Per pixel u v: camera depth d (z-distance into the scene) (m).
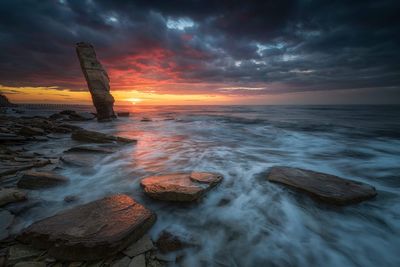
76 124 24.52
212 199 4.98
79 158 8.02
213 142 12.92
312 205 4.69
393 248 3.47
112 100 28.53
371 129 18.11
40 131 14.34
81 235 3.20
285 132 17.09
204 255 3.25
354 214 4.37
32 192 5.09
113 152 9.61
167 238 3.60
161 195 4.75
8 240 3.33
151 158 8.72
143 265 2.95
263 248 3.43
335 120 27.41
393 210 4.54
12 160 7.58
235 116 38.28
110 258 3.03
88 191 5.37
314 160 8.58
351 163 8.17
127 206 4.14
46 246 3.13
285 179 5.73
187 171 6.97
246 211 4.50
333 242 3.59
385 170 7.32
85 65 26.14
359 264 3.15
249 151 10.23
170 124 24.77
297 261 3.18
